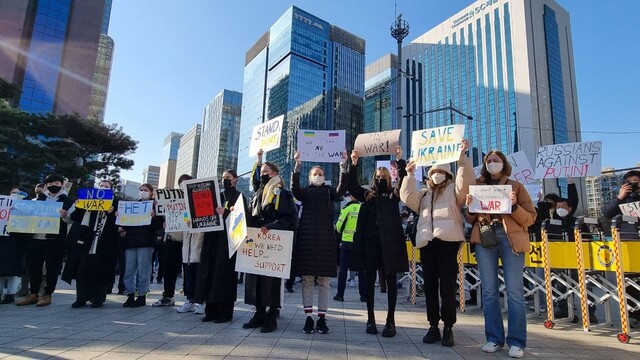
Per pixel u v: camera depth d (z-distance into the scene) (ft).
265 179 18.11
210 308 17.88
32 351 12.51
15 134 81.46
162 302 22.08
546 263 18.88
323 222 16.40
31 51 194.70
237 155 453.17
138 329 15.96
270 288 15.94
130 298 21.63
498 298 14.11
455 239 14.21
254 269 15.99
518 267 13.75
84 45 210.79
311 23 360.28
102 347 13.10
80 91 206.90
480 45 325.01
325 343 14.19
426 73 357.82
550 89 304.71
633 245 15.89
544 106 296.71
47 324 16.71
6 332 15.15
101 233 21.48
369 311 16.08
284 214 16.90
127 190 157.48
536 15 311.47
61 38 204.03
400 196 15.88
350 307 23.40
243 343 13.91
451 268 14.65
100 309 20.75
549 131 294.25
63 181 24.41
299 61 344.49
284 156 310.65
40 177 88.89
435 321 14.88
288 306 22.99
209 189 18.22
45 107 194.39
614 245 16.24
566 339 15.97
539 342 15.38
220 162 438.81
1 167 80.07
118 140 119.75
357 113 380.17
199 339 14.42
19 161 81.87
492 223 14.08
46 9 201.57
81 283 21.09
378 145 19.62
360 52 400.67
